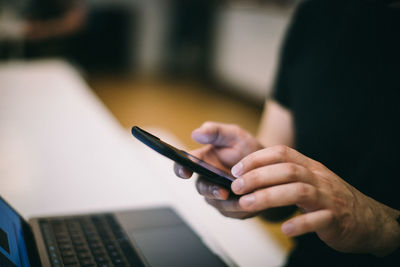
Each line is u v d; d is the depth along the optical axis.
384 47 0.72
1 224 0.49
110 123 1.24
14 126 1.13
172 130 3.52
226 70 5.11
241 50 4.72
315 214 0.41
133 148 1.07
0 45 2.43
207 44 5.52
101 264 0.51
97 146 1.05
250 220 0.78
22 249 0.50
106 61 5.50
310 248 0.71
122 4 5.37
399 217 0.51
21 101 1.36
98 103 1.43
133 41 5.57
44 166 0.90
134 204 0.77
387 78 0.69
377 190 0.63
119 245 0.56
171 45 5.68
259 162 0.44
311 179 0.42
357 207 0.45
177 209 0.77
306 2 0.86
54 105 1.36
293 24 0.88
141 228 0.63
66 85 1.62
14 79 1.64
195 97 4.68
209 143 0.63
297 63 0.85
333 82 0.76
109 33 5.40
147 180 0.88
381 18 0.73
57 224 0.60
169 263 0.54
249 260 0.64
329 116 0.75
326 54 0.79
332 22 0.80
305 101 0.80
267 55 4.22
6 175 0.83
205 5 5.35
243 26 4.62
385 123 0.66
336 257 0.66
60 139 1.07
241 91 4.78
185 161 0.43
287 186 0.40
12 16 2.51
